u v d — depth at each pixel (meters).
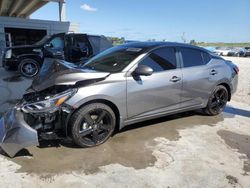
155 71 4.09
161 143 3.86
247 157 3.54
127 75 3.76
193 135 4.21
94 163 3.22
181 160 3.38
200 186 2.84
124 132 4.21
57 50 8.76
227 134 4.33
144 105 3.98
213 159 3.44
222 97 5.29
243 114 5.54
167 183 2.87
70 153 3.45
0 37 17.00
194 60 4.71
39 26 18.06
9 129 3.25
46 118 3.33
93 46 9.00
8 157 3.29
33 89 3.56
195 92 4.66
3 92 6.77
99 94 3.46
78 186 2.76
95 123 3.60
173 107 4.40
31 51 9.28
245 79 10.84
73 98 3.32
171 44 4.45
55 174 2.96
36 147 3.57
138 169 3.12
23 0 18.52
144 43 4.49
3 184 2.75
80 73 3.50
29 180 2.83
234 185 2.88
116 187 2.77
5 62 9.28
